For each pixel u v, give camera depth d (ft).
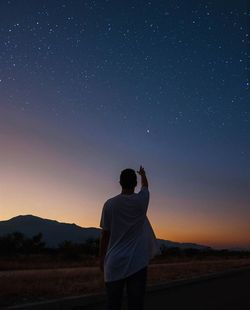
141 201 15.56
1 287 42.19
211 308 36.96
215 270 87.30
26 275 60.49
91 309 37.06
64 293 42.16
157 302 41.01
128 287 15.08
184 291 51.65
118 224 15.40
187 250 269.03
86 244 198.80
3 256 146.30
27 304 33.76
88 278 57.67
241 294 48.19
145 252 15.31
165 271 77.00
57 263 115.75
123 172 16.21
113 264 15.06
